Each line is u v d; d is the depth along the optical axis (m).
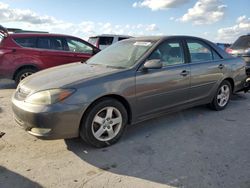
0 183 3.06
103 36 14.56
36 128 3.55
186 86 4.86
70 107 3.52
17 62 7.64
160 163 3.54
